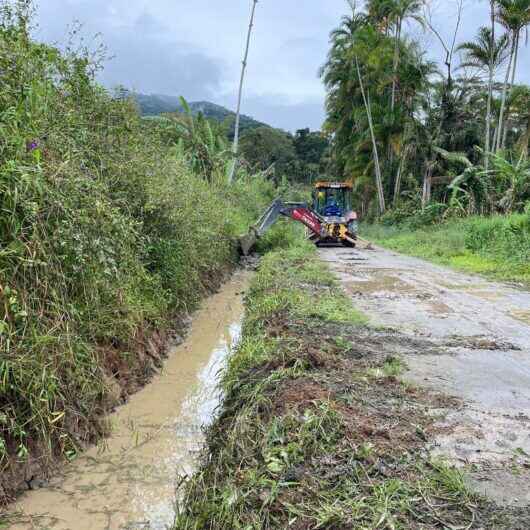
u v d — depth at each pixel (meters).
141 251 6.56
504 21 23.78
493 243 16.02
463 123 28.72
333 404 3.93
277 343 5.55
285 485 3.01
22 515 3.50
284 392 4.18
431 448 3.52
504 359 5.62
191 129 19.95
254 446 3.50
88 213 4.74
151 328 6.68
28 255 3.89
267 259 13.35
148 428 4.79
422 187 30.22
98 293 5.09
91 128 6.40
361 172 36.19
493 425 3.93
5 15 5.38
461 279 11.46
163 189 7.45
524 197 21.94
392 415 3.98
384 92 35.12
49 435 3.90
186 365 6.57
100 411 4.85
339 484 3.02
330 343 5.79
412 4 29.20
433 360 5.50
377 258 15.43
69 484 3.88
